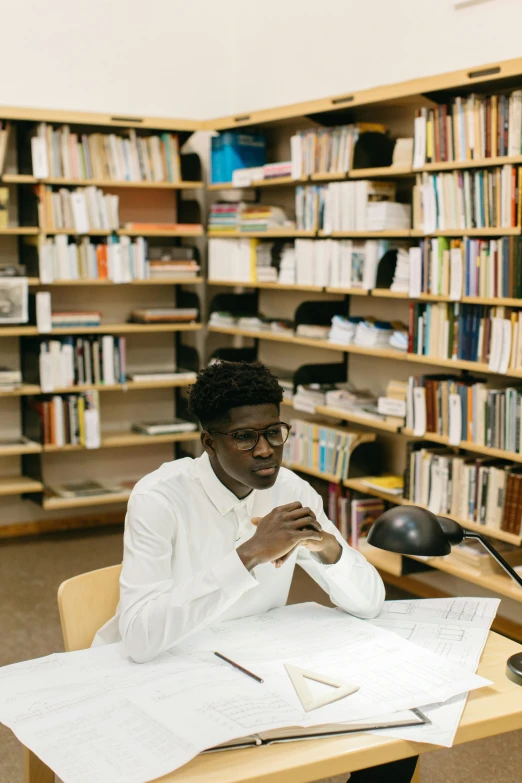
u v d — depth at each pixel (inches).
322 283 174.1
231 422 59.9
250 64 215.9
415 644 60.9
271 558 58.7
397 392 157.2
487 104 133.5
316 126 193.5
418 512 59.6
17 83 195.6
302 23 195.9
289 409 204.4
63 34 199.0
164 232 205.6
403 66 168.2
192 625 57.6
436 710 51.4
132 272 200.5
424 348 149.4
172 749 45.8
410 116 165.5
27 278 187.9
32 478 201.9
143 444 223.0
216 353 217.2
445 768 107.2
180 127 202.7
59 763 44.7
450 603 70.9
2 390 187.5
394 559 159.8
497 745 113.3
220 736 46.7
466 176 137.3
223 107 222.8
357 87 180.9
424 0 161.8
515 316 130.0
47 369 191.2
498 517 136.6
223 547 67.6
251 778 44.8
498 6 146.3
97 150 196.1
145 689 52.9
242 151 206.7
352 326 168.4
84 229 192.5
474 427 140.1
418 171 148.3
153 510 64.3
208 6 216.5
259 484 60.6
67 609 69.5
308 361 200.7
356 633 62.4
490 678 56.8
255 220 195.6
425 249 146.6
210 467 66.7
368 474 171.2
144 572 61.8
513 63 126.6
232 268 205.9
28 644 139.0
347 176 164.1
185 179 217.5
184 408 221.1
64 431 195.2
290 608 68.9
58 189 198.2
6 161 197.6
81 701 51.4
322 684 53.1
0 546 196.2
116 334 215.8
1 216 184.9
